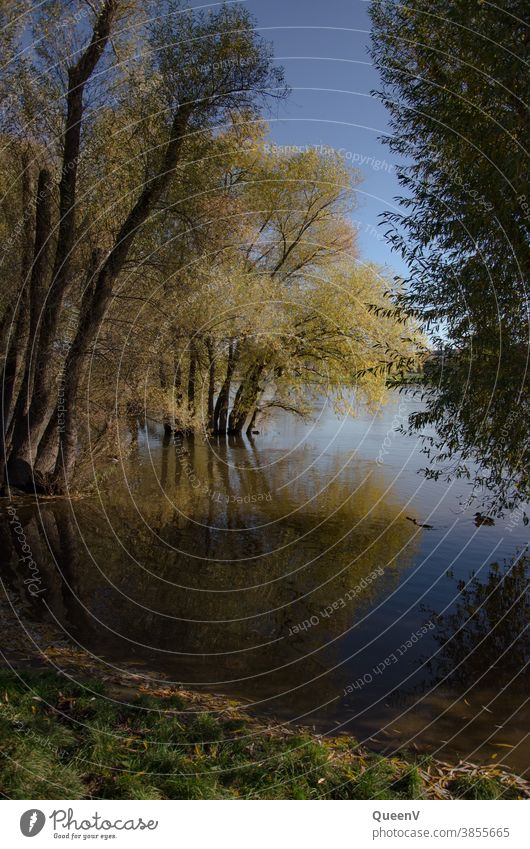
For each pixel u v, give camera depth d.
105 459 15.97
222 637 6.61
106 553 9.59
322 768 3.93
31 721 4.01
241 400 23.81
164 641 6.45
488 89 5.62
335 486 14.88
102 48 11.57
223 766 3.89
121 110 12.35
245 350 21.17
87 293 13.23
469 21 5.57
